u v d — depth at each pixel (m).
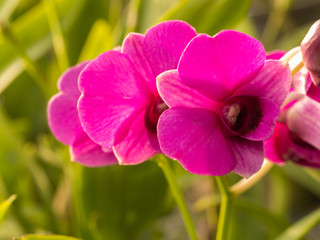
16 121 0.64
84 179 0.49
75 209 0.50
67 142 0.40
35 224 0.53
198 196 0.74
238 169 0.36
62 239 0.39
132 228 0.51
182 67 0.35
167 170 0.41
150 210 0.51
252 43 0.35
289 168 0.60
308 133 0.38
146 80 0.36
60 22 0.56
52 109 0.40
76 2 0.57
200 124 0.36
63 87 0.40
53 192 0.60
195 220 0.69
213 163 0.36
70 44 0.57
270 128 0.35
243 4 0.49
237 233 0.54
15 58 0.55
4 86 0.54
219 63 0.35
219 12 0.49
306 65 0.35
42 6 0.56
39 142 0.62
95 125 0.36
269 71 0.35
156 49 0.36
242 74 0.35
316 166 0.40
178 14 0.49
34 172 0.55
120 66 0.36
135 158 0.38
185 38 0.36
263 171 0.41
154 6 0.54
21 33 0.55
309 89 0.38
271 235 0.54
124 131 0.37
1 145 0.53
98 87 0.36
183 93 0.35
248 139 0.36
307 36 0.35
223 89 0.36
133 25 0.50
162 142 0.35
